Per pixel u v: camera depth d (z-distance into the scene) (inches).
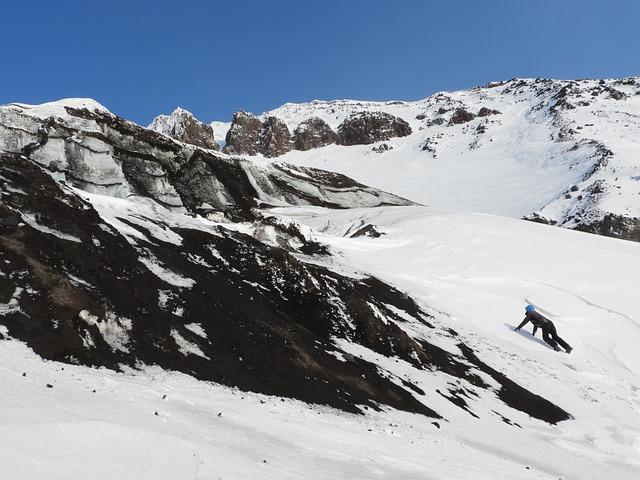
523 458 597.9
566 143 6043.3
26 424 225.1
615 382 1064.8
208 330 577.9
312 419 468.8
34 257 493.4
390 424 562.3
